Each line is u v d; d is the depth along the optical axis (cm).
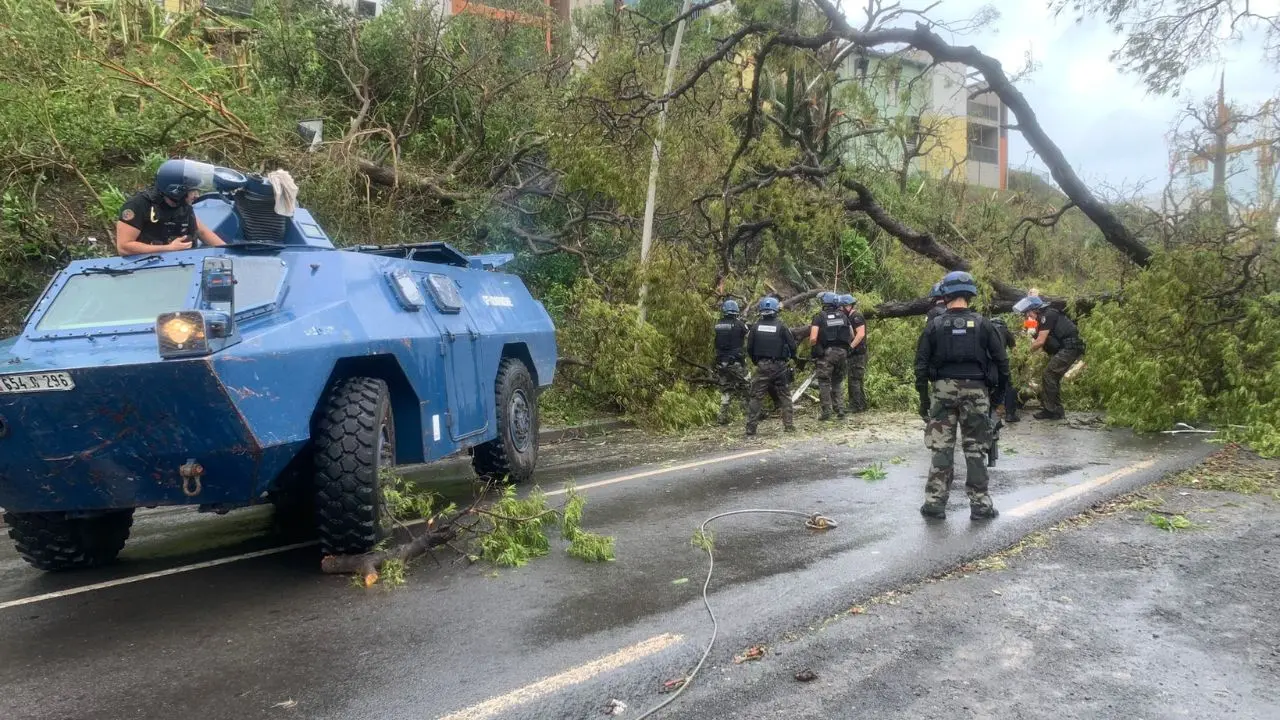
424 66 1488
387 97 1535
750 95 1383
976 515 624
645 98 1202
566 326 1327
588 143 1230
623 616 437
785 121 1575
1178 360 1068
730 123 1364
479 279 796
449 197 1395
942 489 629
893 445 986
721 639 403
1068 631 411
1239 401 1040
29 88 1125
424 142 1489
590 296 1283
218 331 451
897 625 422
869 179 1745
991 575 500
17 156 1076
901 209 1891
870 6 1309
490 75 1520
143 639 432
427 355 611
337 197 1202
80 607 490
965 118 2956
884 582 480
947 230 1895
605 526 629
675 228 1395
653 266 1234
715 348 1208
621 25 1384
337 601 480
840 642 402
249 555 595
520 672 372
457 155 1523
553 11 1805
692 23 1454
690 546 566
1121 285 1304
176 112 1212
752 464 878
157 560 593
